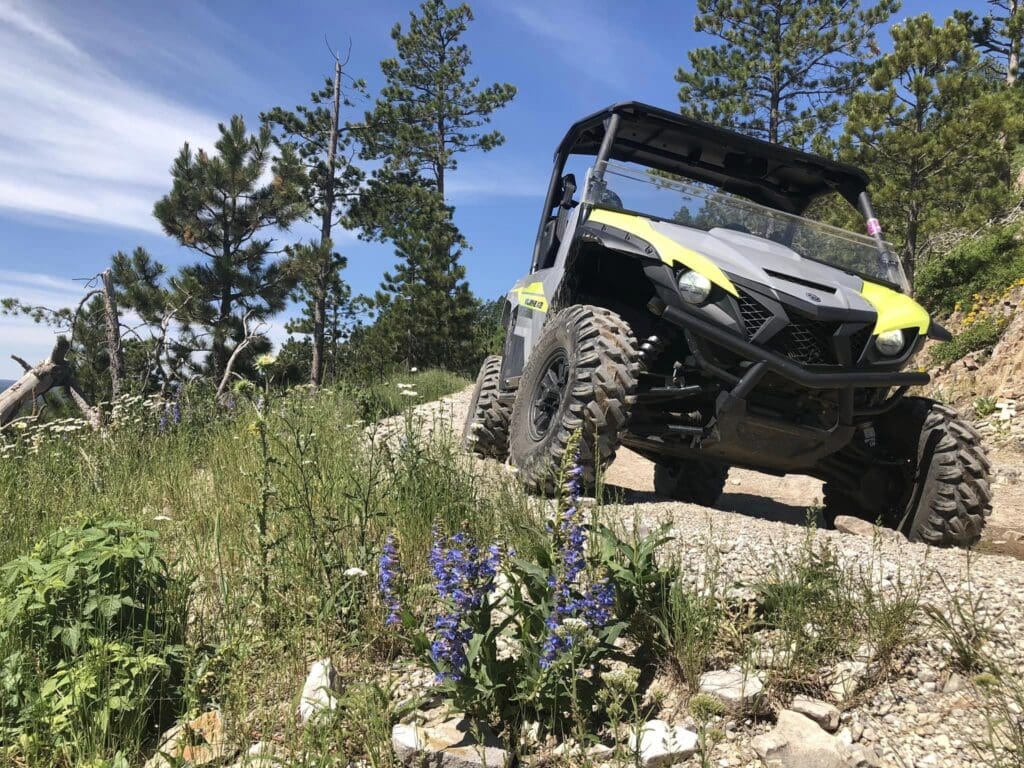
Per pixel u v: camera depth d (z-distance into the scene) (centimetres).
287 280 2322
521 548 324
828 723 226
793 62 2675
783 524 393
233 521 390
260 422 320
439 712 234
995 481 766
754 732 228
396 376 1426
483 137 3375
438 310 3055
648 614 262
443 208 3138
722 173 630
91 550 259
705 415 461
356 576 286
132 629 260
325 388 752
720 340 417
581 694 228
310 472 394
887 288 503
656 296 442
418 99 3406
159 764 217
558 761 216
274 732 231
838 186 607
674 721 232
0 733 220
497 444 630
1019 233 1561
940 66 1858
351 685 244
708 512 406
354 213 3061
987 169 1845
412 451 403
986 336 1196
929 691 239
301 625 275
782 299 416
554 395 466
